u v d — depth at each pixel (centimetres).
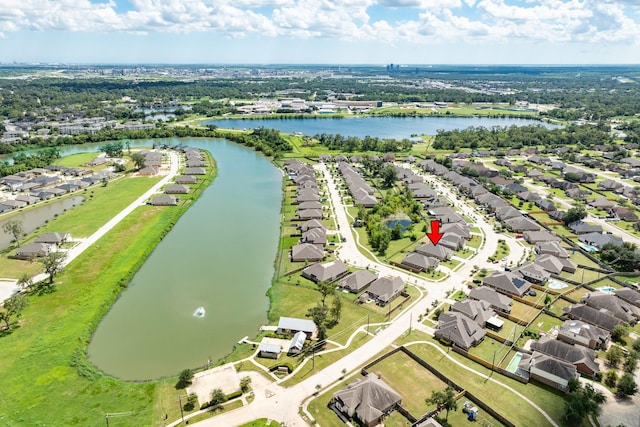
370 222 18475
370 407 8531
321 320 11150
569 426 8331
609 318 11338
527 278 14200
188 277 14688
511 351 10638
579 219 19000
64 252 15862
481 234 18150
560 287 13650
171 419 8569
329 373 9844
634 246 15588
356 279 13588
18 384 9500
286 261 15600
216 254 16488
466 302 12062
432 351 10606
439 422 8419
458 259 15738
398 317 12044
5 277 14275
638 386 9325
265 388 9388
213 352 10819
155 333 11612
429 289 13550
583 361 9738
